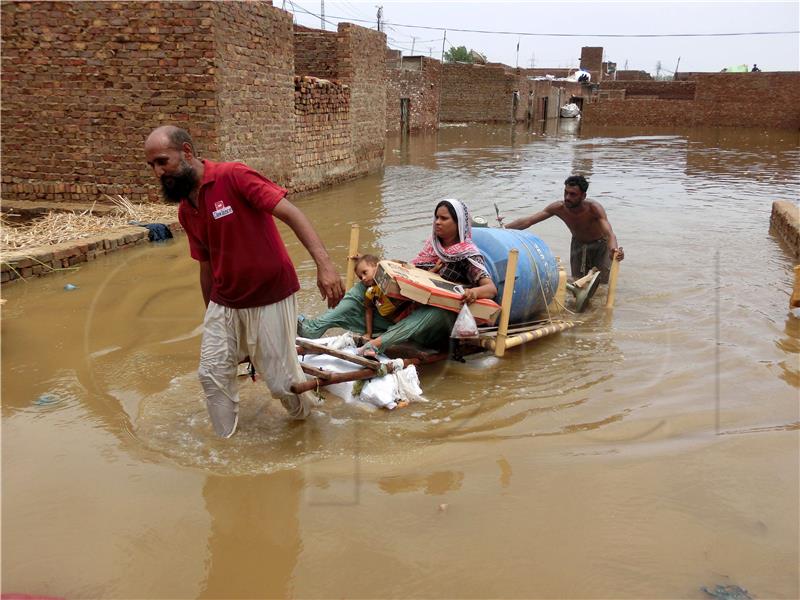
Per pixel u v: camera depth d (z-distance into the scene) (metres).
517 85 42.81
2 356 5.29
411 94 32.50
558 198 13.39
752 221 11.34
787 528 3.25
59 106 10.85
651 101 38.62
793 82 35.88
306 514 3.37
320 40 15.83
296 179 13.69
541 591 2.83
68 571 2.95
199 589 2.86
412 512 3.38
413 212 11.73
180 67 10.35
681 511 3.38
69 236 8.53
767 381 5.01
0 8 10.55
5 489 3.54
